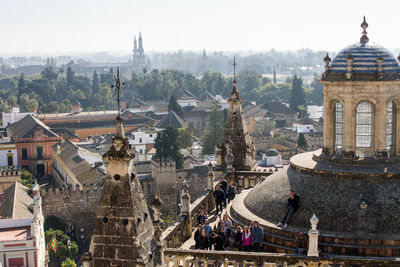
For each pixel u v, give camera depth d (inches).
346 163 1044.5
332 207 976.9
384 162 1031.0
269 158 6692.9
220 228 1041.5
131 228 746.2
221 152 1465.3
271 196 1068.5
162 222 824.9
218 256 916.0
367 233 933.8
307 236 937.5
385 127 1037.2
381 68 1023.0
